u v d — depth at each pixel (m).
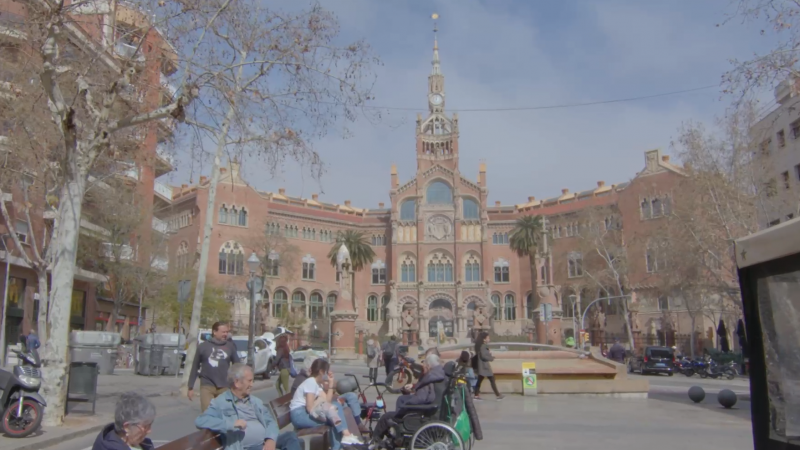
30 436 12.23
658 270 56.66
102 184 34.91
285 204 92.94
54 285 14.05
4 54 18.86
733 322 60.41
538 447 11.14
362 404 11.71
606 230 77.75
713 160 34.66
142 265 44.03
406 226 97.94
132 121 15.20
